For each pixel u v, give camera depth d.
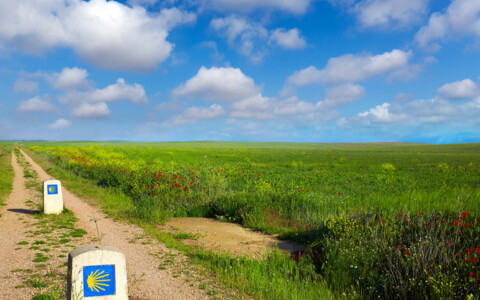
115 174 19.84
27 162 39.53
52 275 5.56
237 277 5.60
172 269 6.11
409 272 5.44
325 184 18.97
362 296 5.13
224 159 46.81
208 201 12.77
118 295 3.91
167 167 21.42
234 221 11.16
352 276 5.80
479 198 7.49
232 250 7.76
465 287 4.71
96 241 8.05
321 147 127.00
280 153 72.31
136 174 17.81
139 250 7.39
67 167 29.77
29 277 5.44
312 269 6.27
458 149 97.44
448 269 5.11
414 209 7.50
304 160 49.97
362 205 9.78
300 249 7.84
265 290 5.13
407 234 6.32
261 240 8.76
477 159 52.62
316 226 8.96
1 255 6.67
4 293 4.73
